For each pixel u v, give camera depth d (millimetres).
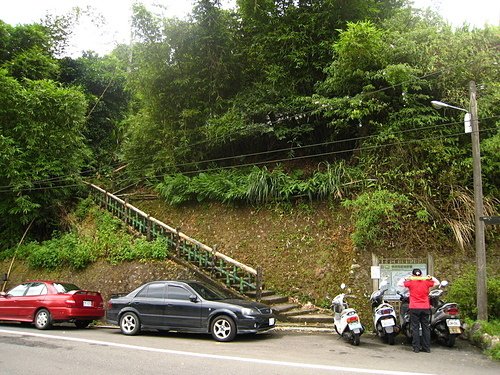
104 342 9852
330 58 16031
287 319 11977
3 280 16859
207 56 17703
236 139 17312
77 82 25344
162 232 15836
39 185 18531
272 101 16516
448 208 12773
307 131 16266
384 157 13898
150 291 11133
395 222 12609
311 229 14414
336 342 9742
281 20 16797
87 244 16453
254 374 6785
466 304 10492
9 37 21156
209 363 7566
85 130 23625
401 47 13539
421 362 7836
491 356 8234
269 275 14086
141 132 19672
